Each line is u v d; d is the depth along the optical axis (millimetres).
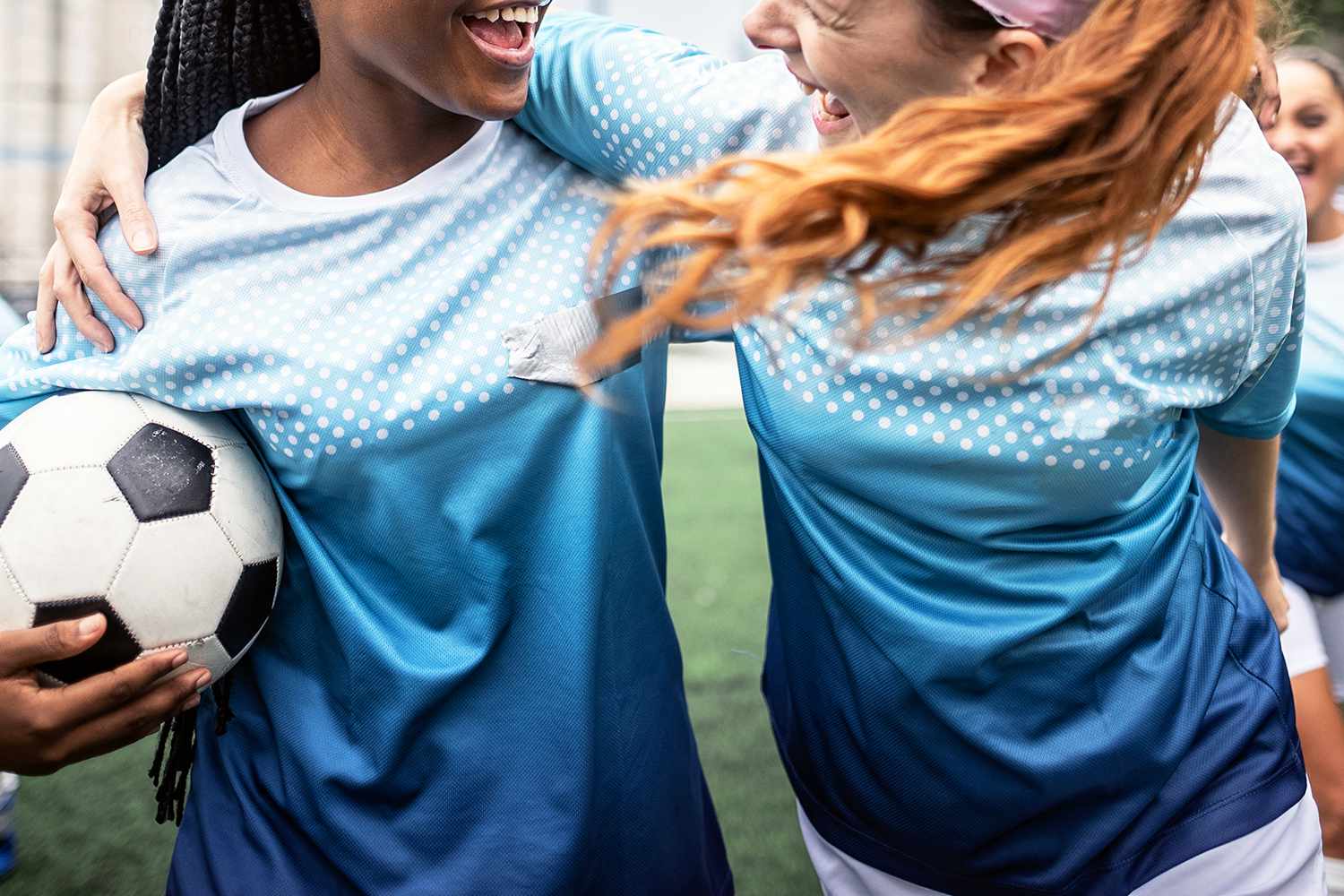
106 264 1399
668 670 1604
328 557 1435
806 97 1382
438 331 1385
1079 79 955
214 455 1396
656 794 1574
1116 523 1348
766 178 926
